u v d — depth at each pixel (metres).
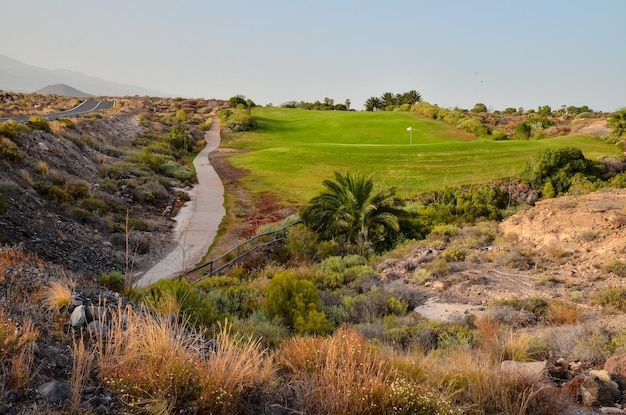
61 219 19.67
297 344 5.18
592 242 15.23
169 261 20.52
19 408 3.06
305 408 3.91
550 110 105.81
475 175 39.31
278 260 20.66
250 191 38.84
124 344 4.34
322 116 98.50
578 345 6.70
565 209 18.09
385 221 23.28
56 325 4.54
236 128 80.19
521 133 72.44
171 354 3.95
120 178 32.94
